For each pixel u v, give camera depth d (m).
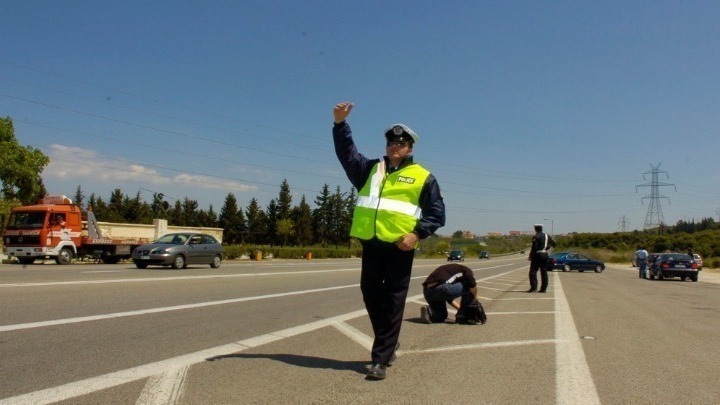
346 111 4.80
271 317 8.23
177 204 89.62
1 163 35.47
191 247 20.48
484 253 84.56
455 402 4.08
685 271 26.91
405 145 4.79
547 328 7.84
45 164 38.03
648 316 9.75
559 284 19.72
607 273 36.50
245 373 4.75
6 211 34.53
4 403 3.73
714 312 10.84
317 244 94.81
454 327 7.89
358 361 5.39
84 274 14.80
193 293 10.95
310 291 12.71
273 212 91.31
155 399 3.93
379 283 4.78
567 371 5.14
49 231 22.30
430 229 4.66
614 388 4.57
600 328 7.98
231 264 28.92
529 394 4.34
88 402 3.82
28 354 5.16
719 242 66.56
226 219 90.06
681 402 4.21
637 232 96.19
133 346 5.70
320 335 6.81
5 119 36.56
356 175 4.91
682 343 6.83
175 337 6.28
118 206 87.62
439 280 8.17
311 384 4.46
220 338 6.34
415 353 5.90
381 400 4.08
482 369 5.16
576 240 102.06
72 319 7.09
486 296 13.28
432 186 4.75
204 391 4.17
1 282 11.32
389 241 4.61
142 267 19.73
